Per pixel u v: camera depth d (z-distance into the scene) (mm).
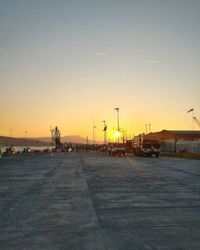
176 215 12508
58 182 23734
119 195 17438
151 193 18047
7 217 12602
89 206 14492
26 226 11148
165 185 21438
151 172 30688
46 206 14719
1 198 17172
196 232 10078
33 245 9055
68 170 33781
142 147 65125
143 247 8648
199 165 39875
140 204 14797
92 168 35875
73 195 17688
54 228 10820
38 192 19094
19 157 69375
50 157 66625
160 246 8719
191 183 22453
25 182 24203
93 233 10109
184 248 8531
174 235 9758
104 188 20234
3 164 45062
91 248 8664
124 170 33000
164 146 82750
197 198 16297
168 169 34094
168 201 15508
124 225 11023
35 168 37344
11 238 9758
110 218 12094
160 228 10586
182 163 43844
